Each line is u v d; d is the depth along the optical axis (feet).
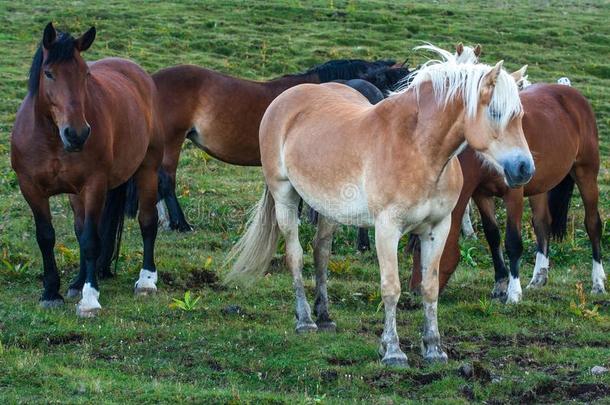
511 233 37.88
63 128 31.22
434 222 28.27
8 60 85.20
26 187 33.83
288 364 28.55
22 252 43.14
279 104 33.45
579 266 46.39
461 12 116.47
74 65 31.58
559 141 39.34
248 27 102.73
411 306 36.70
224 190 57.16
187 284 39.06
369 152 27.99
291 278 40.73
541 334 33.37
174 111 49.65
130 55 88.28
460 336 32.76
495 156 25.93
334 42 98.73
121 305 35.04
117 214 38.78
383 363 28.40
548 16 118.83
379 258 27.96
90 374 27.07
